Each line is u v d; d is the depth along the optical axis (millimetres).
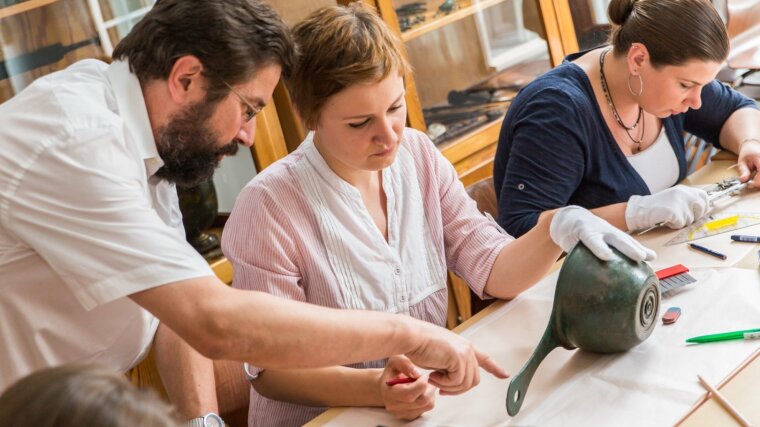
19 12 2008
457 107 2666
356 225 1516
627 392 1186
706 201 1681
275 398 1458
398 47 1386
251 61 1142
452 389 1239
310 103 1390
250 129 1234
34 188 1072
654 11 1745
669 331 1316
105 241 1062
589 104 1885
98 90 1157
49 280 1206
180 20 1120
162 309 1062
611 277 1235
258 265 1472
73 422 564
